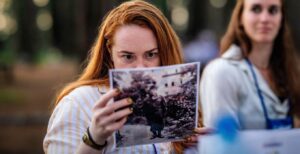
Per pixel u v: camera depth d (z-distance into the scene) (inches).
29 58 1371.8
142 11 83.5
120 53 82.2
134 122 77.4
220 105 123.7
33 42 1384.1
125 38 81.7
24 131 375.6
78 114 82.9
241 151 64.4
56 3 1446.9
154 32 83.5
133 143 78.7
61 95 88.7
